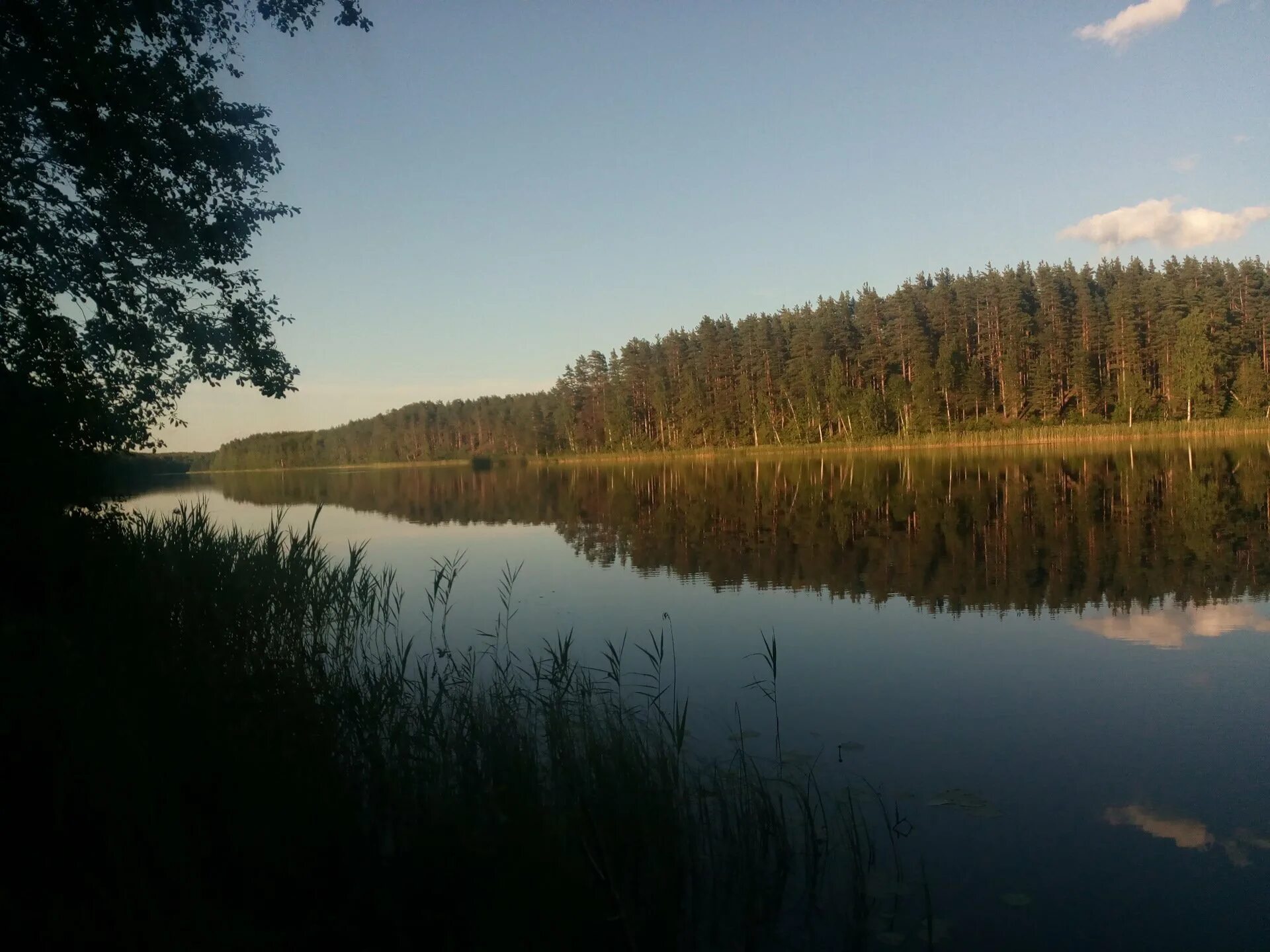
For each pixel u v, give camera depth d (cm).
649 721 612
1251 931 357
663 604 1076
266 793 410
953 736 579
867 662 766
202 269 998
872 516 1919
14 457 755
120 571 820
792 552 1462
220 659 605
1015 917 370
